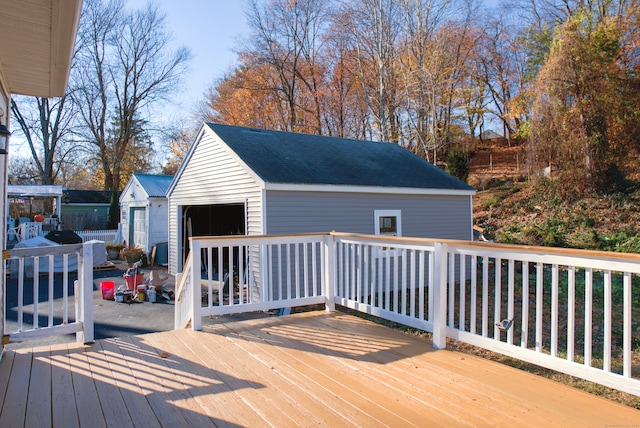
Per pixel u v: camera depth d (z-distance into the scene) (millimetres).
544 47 18969
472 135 25688
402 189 9516
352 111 24094
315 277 4934
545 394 2629
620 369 4766
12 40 2883
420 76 18734
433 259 3592
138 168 28641
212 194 9672
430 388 2723
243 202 8477
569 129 14789
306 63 25422
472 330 3377
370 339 3836
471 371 3029
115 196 21594
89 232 17734
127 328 6648
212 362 3221
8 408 2441
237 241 4426
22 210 22078
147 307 8109
